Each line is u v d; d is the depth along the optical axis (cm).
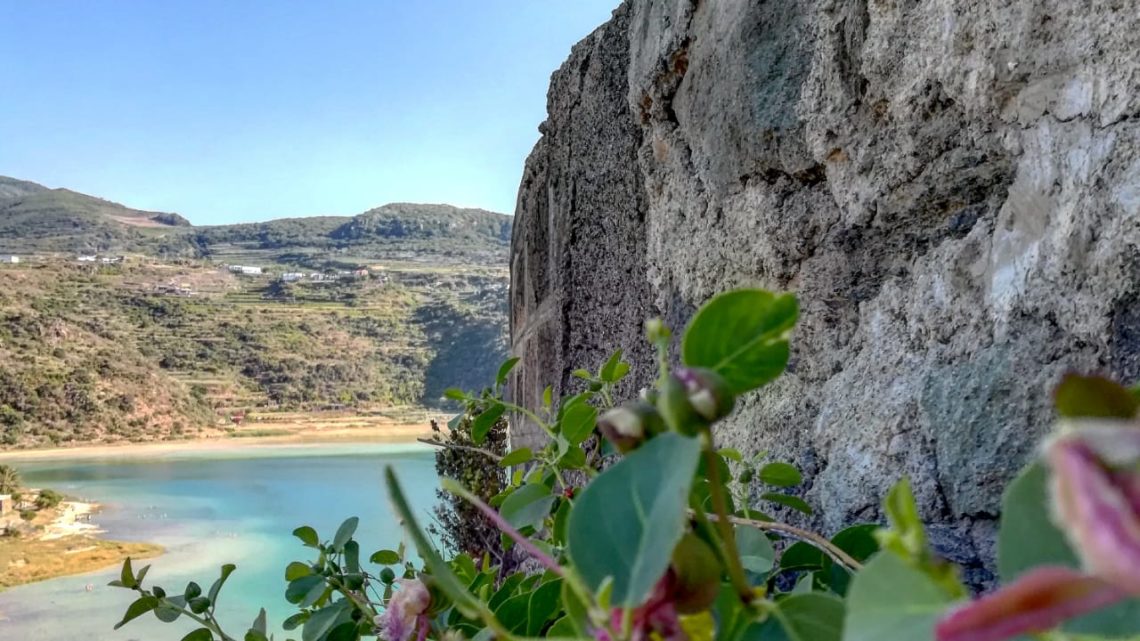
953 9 100
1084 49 86
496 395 135
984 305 98
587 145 211
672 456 40
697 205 150
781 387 129
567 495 95
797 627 43
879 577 31
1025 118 94
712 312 46
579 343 210
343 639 108
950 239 105
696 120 149
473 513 388
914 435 101
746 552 75
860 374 113
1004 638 23
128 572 115
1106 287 82
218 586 118
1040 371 89
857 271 118
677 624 41
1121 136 82
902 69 108
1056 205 89
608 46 201
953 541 92
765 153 129
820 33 120
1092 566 19
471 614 44
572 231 216
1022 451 88
